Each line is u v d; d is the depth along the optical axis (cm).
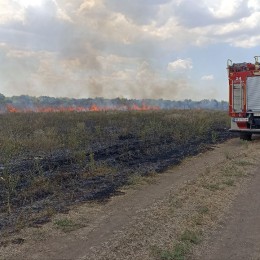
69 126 2228
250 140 1823
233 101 1809
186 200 832
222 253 586
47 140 1603
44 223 686
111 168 1143
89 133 1908
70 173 1073
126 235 630
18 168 1152
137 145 1600
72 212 748
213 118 2725
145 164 1222
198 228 681
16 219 705
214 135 1864
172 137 1816
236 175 1063
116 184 966
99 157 1348
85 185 955
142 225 677
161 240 617
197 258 567
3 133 1773
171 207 779
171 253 563
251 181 1014
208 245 615
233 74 1808
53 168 1162
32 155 1390
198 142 1714
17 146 1488
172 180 1018
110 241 607
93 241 608
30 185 949
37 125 2170
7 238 618
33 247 585
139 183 975
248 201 845
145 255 562
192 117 2603
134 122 2430
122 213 743
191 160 1297
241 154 1383
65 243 600
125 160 1293
